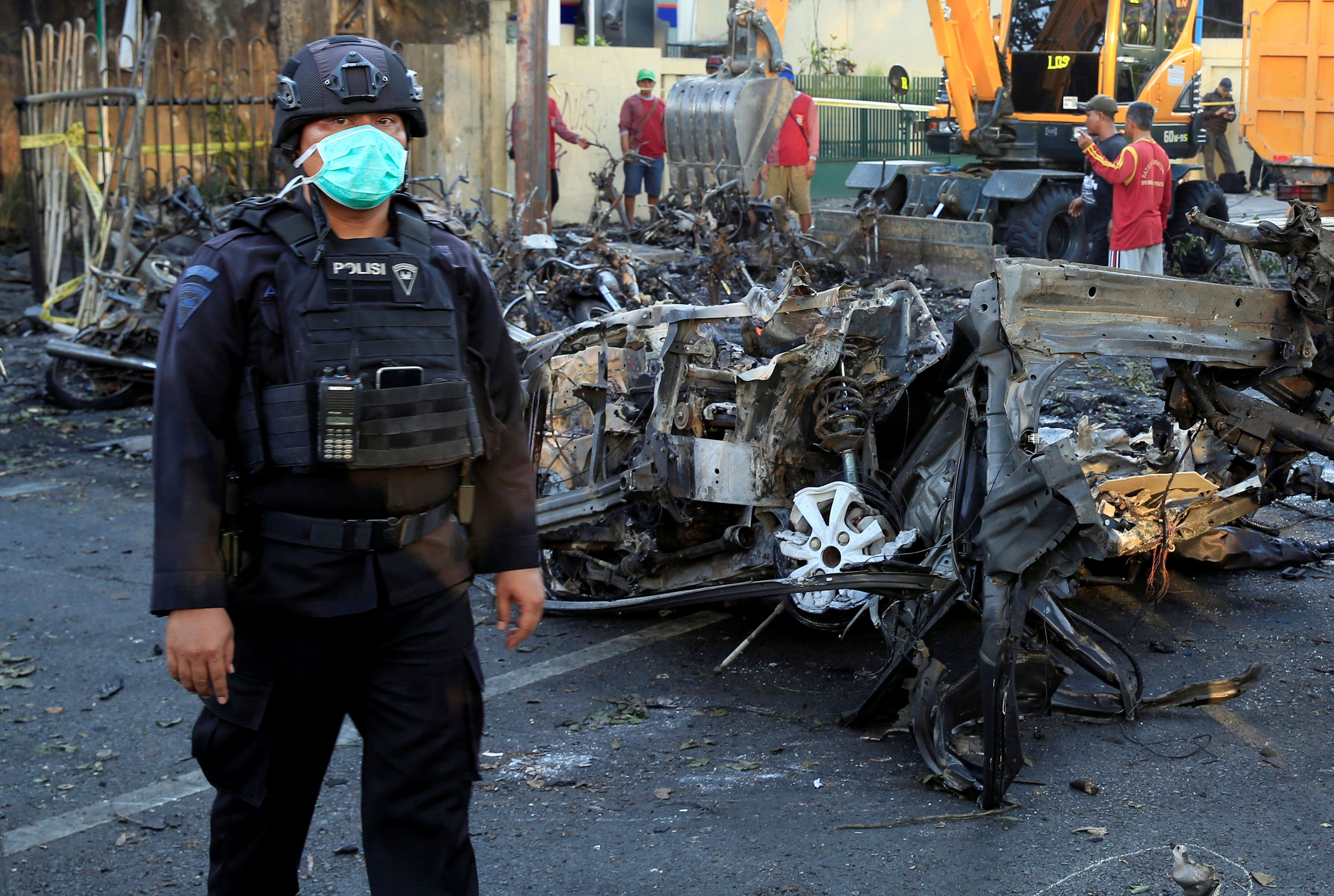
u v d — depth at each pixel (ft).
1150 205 30.17
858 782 12.06
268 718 7.61
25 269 49.55
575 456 18.04
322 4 49.60
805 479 15.46
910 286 15.69
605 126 62.69
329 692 7.72
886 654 15.10
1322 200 40.27
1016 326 11.32
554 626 17.04
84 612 17.42
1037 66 44.37
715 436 16.01
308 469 7.25
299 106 7.39
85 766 12.82
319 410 7.16
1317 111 38.86
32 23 53.31
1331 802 11.28
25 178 39.17
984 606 11.23
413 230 7.69
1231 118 70.33
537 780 12.28
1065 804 11.37
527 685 14.90
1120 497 14.15
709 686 14.74
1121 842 10.61
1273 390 14.56
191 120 44.88
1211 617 16.43
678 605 15.05
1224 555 17.90
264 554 7.41
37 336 38.32
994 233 43.52
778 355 14.79
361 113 7.44
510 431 8.23
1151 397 27.66
